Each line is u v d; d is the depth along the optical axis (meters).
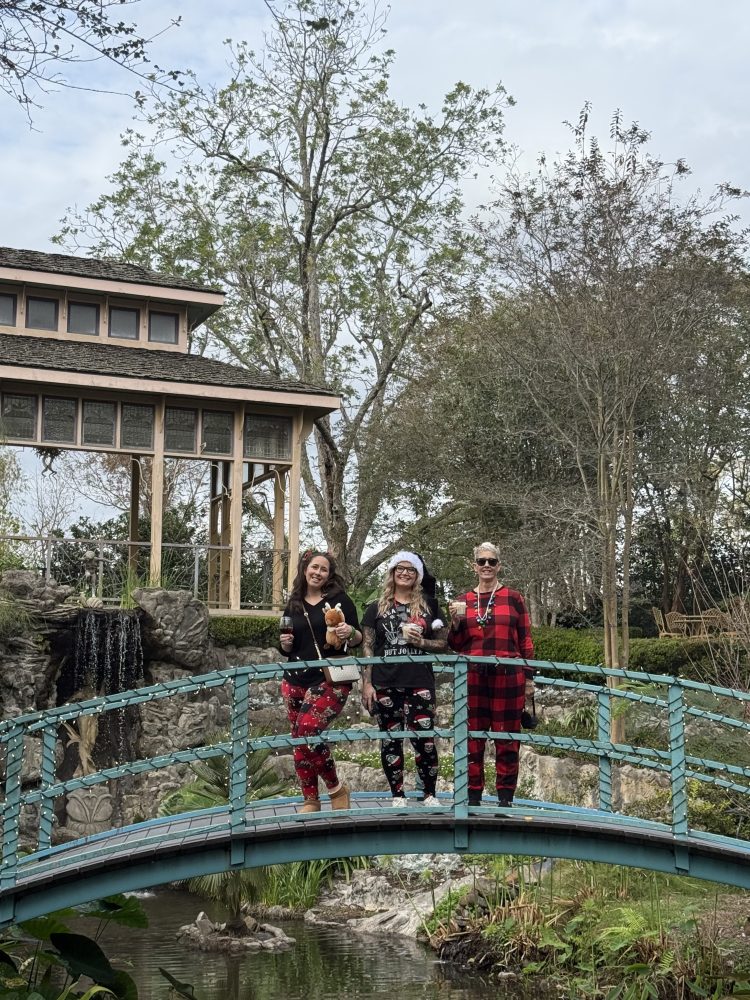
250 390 21.95
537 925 11.98
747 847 8.20
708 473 25.23
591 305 18.73
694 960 10.43
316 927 13.86
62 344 23.11
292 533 22.50
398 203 29.66
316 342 30.08
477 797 8.39
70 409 21.11
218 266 29.52
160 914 14.48
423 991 10.83
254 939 12.95
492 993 10.73
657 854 8.29
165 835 7.81
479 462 24.91
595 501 19.30
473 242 28.56
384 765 8.42
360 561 29.38
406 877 15.30
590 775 15.97
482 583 8.58
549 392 21.84
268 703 20.16
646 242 18.94
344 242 29.50
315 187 29.28
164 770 18.55
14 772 7.70
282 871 15.25
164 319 24.95
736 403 24.00
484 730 8.47
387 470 27.81
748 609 14.53
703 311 19.84
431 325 28.58
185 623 19.28
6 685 17.56
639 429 22.47
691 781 14.36
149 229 29.92
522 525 23.59
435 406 26.38
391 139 29.30
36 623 18.05
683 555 25.61
